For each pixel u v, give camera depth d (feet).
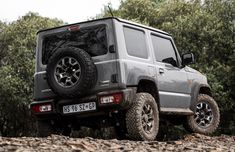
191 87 31.86
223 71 65.41
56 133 28.78
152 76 27.61
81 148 18.19
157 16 76.28
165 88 28.84
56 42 27.68
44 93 27.32
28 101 77.41
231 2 71.00
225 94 63.21
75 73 25.54
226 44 67.97
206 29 67.15
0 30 94.27
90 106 25.70
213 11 72.95
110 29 26.02
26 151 15.57
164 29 69.05
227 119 66.33
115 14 78.64
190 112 31.42
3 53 91.91
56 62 26.00
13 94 77.10
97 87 25.71
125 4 80.02
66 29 27.32
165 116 31.91
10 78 77.36
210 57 68.33
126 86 25.64
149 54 28.14
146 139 26.21
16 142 18.37
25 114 80.64
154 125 26.99
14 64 80.53
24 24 89.20
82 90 25.41
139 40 27.73
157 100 27.91
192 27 67.87
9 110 79.77
